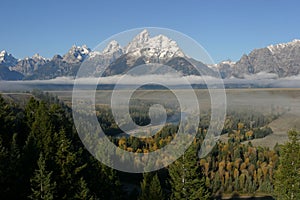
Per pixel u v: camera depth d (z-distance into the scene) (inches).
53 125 1572.3
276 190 1664.6
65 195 1321.4
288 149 1614.2
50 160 1381.6
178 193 1451.8
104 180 1590.8
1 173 1219.9
